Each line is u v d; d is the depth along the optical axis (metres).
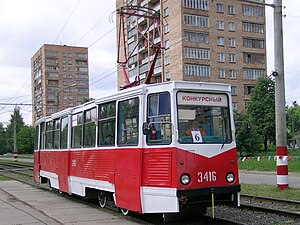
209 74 62.66
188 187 9.13
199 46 61.69
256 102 65.38
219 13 64.06
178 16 60.53
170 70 62.00
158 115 9.68
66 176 15.19
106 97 11.88
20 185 21.53
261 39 68.38
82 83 111.62
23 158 80.75
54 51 108.00
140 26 64.62
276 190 15.66
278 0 16.55
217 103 9.91
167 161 9.28
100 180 12.04
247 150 51.94
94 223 10.18
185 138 9.33
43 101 105.19
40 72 108.38
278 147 15.98
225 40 64.69
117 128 11.13
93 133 12.86
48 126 18.66
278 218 10.40
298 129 95.50
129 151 10.37
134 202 10.07
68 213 11.84
